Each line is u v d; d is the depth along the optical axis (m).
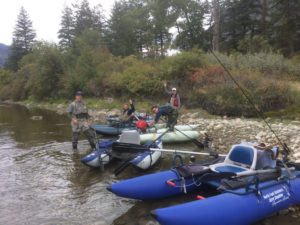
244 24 33.09
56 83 35.91
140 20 42.22
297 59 24.14
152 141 9.74
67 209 6.33
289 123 13.23
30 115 23.34
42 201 6.75
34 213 6.19
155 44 38.00
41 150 11.12
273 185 5.64
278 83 15.91
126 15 44.00
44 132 14.84
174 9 35.66
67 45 56.56
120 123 13.27
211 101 16.72
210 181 6.23
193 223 4.67
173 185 6.20
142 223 5.66
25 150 11.19
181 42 33.38
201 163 6.88
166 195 6.35
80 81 30.94
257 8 33.44
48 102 35.28
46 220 5.89
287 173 5.98
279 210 5.61
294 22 27.52
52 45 38.81
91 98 28.98
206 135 10.85
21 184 7.79
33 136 13.88
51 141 12.62
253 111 15.20
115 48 43.03
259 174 5.84
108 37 44.38
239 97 15.66
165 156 9.97
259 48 26.50
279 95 15.39
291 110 14.79
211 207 4.88
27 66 46.12
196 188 6.58
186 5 34.81
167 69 21.95
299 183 5.94
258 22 32.47
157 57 29.72
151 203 6.37
